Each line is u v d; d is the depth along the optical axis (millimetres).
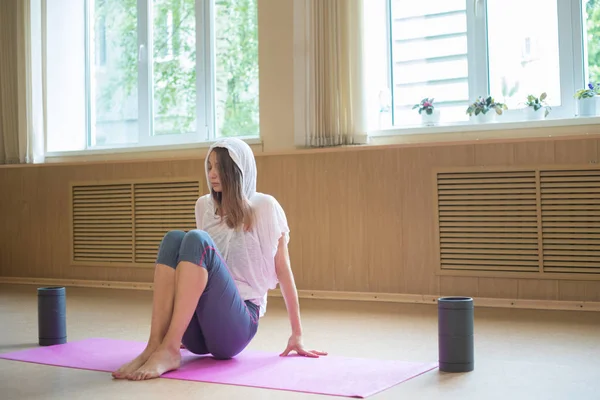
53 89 5047
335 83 3918
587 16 3699
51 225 4848
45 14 5012
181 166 4422
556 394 1756
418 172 3678
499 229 3496
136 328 2947
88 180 4723
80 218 4766
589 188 3320
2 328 2979
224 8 4660
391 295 3730
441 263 3627
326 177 3908
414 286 3688
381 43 4172
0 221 5004
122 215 4617
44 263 4879
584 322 2926
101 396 1780
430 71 4070
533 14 3812
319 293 3900
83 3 5141
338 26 3898
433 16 4059
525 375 1976
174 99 4816
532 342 2500
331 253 3889
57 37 5066
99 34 5090
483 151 3529
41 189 4879
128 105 4992
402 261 3715
